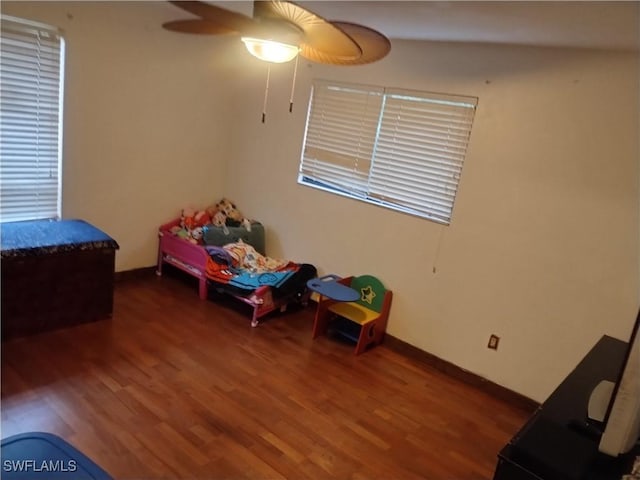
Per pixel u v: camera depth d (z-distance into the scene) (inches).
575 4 66.6
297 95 148.9
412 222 129.6
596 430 61.1
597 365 81.0
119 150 139.9
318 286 131.0
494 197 115.8
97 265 120.7
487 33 98.5
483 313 120.6
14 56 114.0
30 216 126.7
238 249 150.0
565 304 109.1
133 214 148.9
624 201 100.0
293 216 156.2
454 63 118.3
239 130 165.5
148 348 116.4
